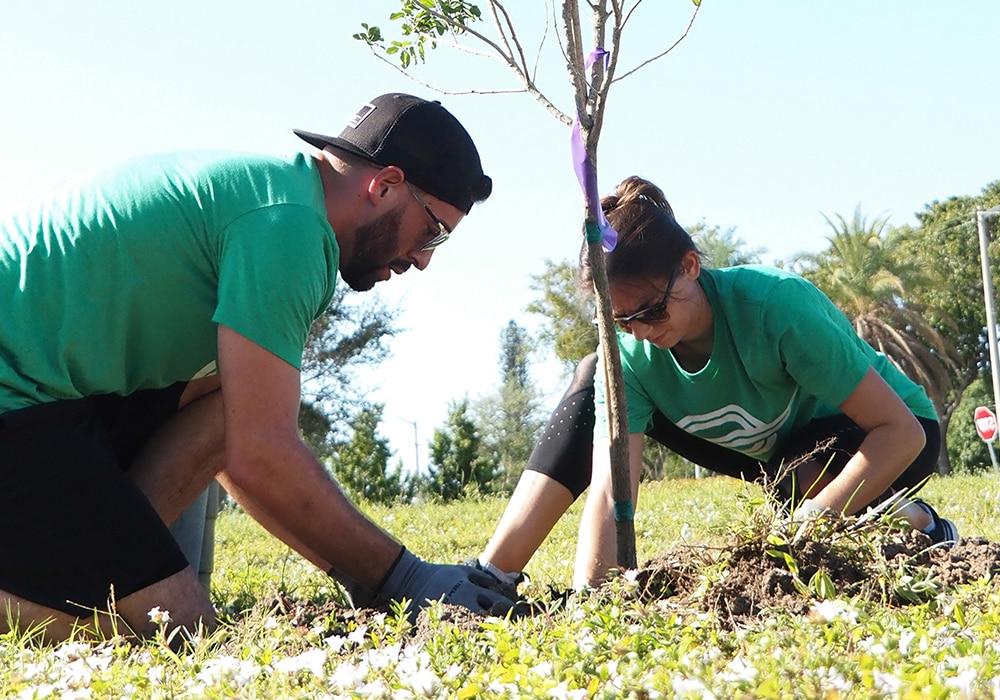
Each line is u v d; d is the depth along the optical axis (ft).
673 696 7.05
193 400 13.17
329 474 11.30
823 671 7.45
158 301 11.33
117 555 11.02
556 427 14.38
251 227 11.07
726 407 13.74
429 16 13.02
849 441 14.06
